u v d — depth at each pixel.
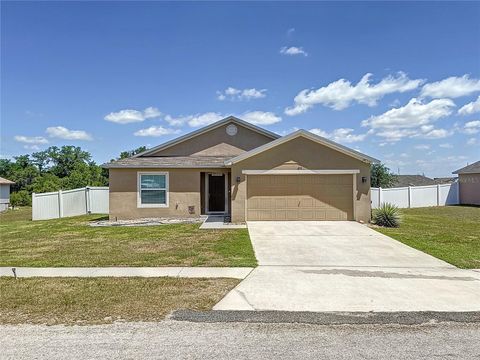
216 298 6.50
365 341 4.73
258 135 21.72
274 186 17.30
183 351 4.43
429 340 4.77
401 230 14.82
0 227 17.98
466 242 12.27
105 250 10.97
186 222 17.28
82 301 6.28
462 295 6.77
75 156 59.84
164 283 7.44
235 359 4.22
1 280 7.71
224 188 20.36
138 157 21.17
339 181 17.31
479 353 4.39
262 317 5.59
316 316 5.65
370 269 8.78
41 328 5.14
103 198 24.30
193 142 21.75
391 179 38.53
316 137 17.03
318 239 12.72
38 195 22.45
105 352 4.40
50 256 10.17
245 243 11.89
